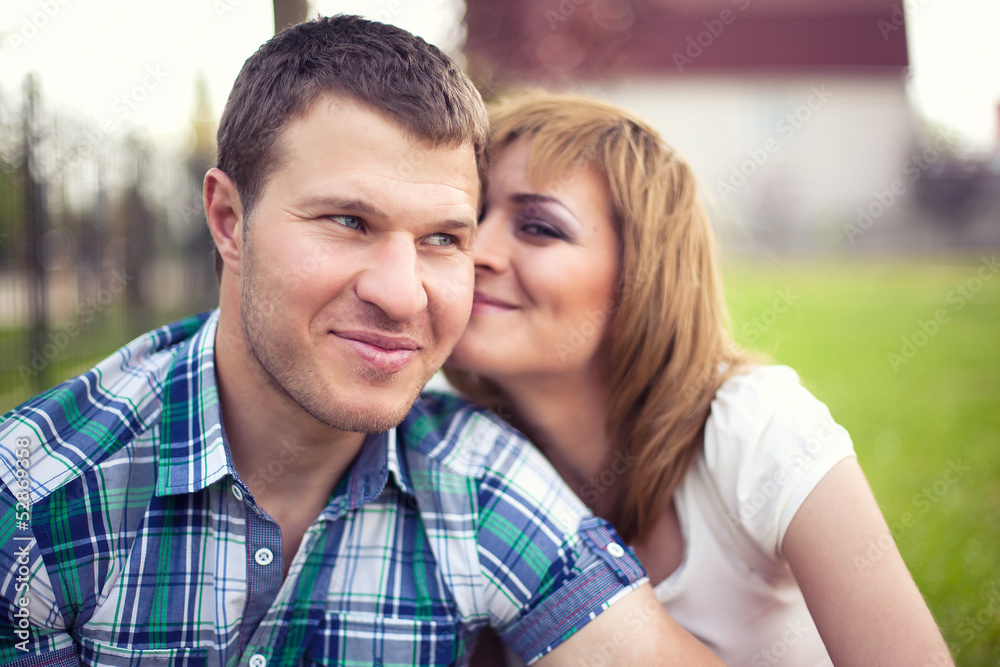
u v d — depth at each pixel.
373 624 1.48
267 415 1.45
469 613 1.53
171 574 1.38
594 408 2.00
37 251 4.20
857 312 8.97
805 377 5.93
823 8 21.03
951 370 6.17
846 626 1.47
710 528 1.74
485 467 1.63
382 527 1.54
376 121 1.28
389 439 1.56
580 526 1.58
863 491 1.55
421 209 1.31
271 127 1.31
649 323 1.87
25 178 4.14
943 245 17.36
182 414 1.46
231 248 1.46
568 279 1.78
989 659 2.21
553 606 1.49
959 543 2.93
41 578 1.29
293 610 1.46
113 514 1.37
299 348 1.32
